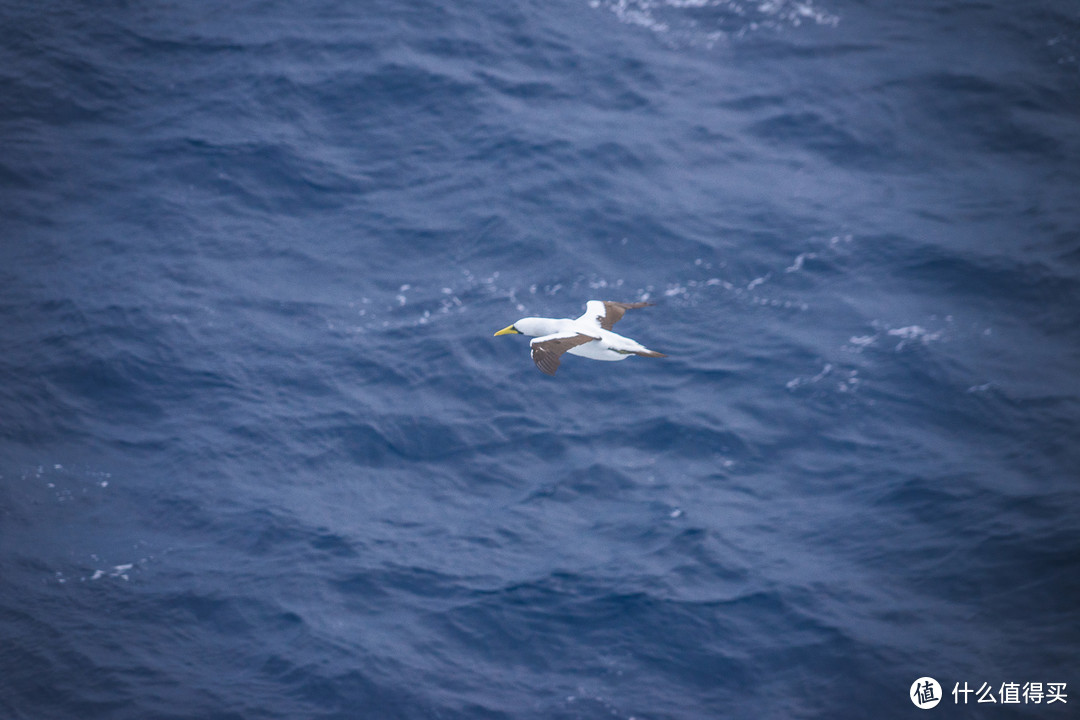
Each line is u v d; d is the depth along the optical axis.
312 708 41.12
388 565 46.31
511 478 50.34
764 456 50.97
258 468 50.44
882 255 60.53
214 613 44.44
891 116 69.06
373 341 56.06
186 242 60.56
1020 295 58.34
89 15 72.88
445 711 40.97
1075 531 46.88
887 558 46.41
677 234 61.56
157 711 40.84
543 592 45.25
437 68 71.06
